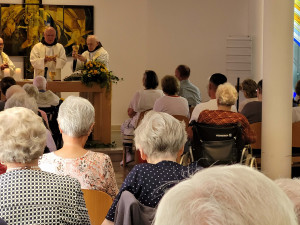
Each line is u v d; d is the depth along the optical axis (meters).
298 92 7.43
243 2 12.51
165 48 12.51
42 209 2.21
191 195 0.74
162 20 12.48
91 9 12.27
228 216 0.72
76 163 3.36
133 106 8.23
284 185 1.03
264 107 5.96
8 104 5.16
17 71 9.93
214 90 6.75
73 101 3.45
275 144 5.91
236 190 0.74
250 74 12.05
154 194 2.75
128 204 2.30
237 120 5.11
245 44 11.98
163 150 2.98
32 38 12.04
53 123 7.68
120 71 12.48
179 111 7.29
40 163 3.37
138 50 12.51
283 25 5.83
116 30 12.42
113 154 8.84
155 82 8.27
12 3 11.92
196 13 12.48
